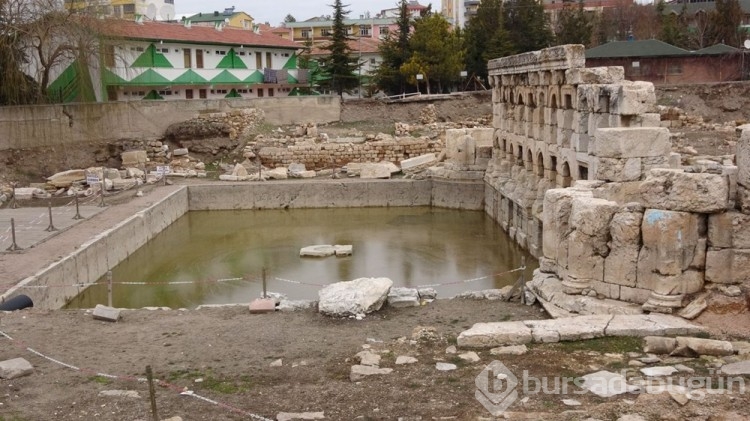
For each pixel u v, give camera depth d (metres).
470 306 17.39
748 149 13.91
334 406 10.97
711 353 12.27
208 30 62.94
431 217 40.19
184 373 12.99
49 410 11.23
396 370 12.45
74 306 23.88
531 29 75.88
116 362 13.74
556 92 28.27
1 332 15.73
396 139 48.69
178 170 46.28
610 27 100.94
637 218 15.00
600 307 15.05
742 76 61.66
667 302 14.45
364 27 122.69
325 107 57.28
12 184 40.38
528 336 13.37
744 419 9.46
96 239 27.25
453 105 59.34
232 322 16.50
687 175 14.27
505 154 39.06
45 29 42.91
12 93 43.50
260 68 66.94
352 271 27.97
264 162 48.06
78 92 47.59
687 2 115.88
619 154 18.69
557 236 17.02
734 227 14.17
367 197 43.16
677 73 62.16
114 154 46.91
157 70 56.50
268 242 34.16
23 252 25.16
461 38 74.19
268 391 11.81
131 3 91.25
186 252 32.25
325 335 15.19
